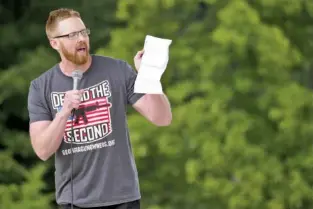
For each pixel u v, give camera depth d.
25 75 51.44
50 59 52.00
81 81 12.75
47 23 12.80
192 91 43.59
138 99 12.82
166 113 12.82
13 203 43.94
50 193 50.72
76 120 12.69
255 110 44.09
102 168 12.73
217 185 41.59
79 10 54.97
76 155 12.73
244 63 43.81
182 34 47.09
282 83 43.91
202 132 42.34
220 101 42.34
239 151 41.53
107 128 12.73
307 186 42.31
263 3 44.12
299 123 43.03
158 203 45.06
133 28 45.75
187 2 45.62
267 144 43.16
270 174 41.78
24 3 57.19
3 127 53.41
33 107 12.93
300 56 44.06
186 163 43.72
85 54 12.66
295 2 44.09
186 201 44.00
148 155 44.75
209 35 44.75
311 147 43.22
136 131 43.09
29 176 44.91
